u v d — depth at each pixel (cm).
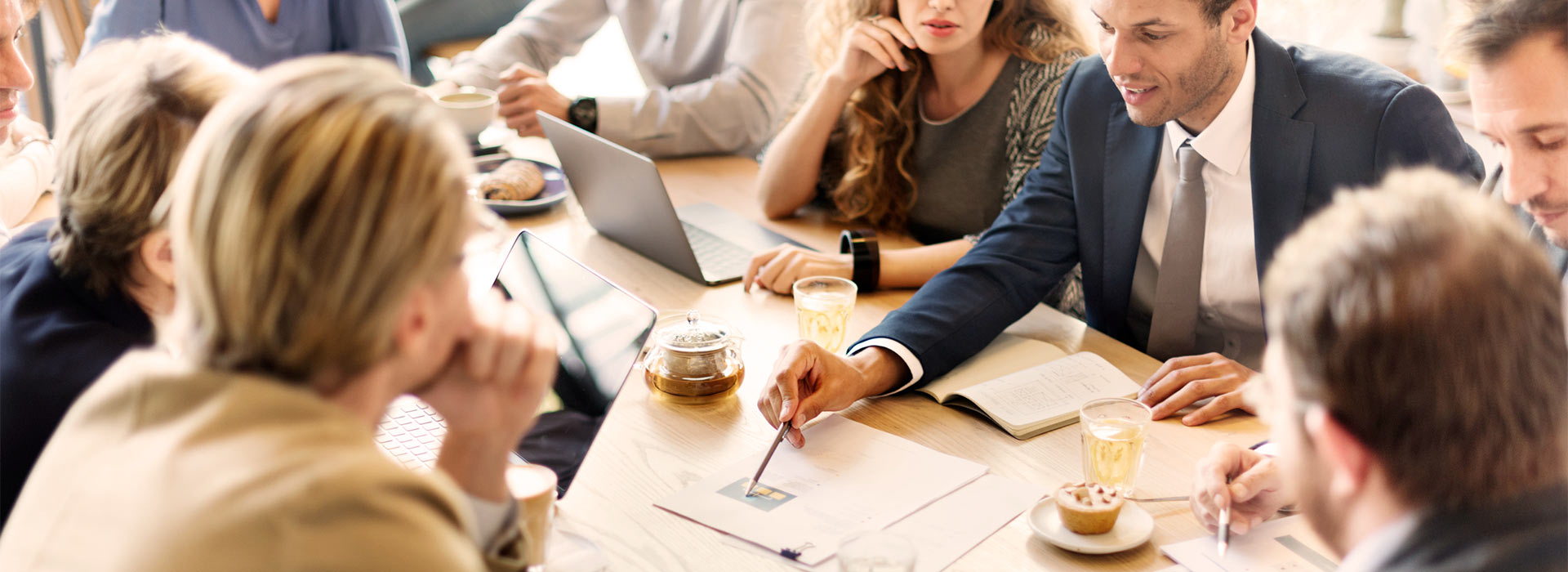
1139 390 148
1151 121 161
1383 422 67
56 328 107
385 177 61
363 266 61
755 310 178
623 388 151
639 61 303
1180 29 150
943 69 216
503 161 242
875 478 126
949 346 154
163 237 106
